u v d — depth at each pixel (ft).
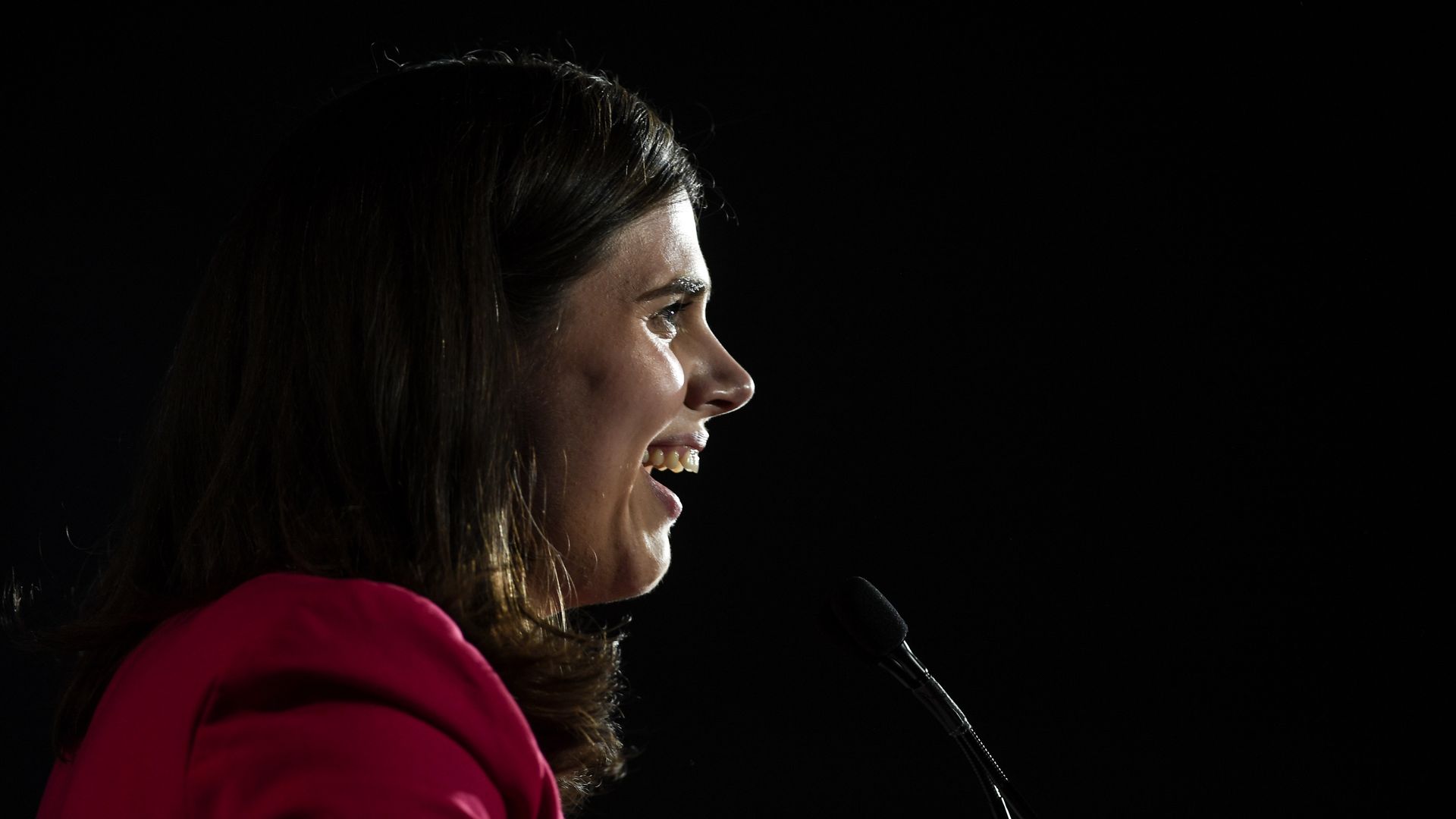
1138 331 51.90
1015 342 52.65
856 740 51.67
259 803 6.04
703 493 53.72
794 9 53.31
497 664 8.83
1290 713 49.90
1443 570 48.83
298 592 7.07
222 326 9.87
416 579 8.66
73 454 50.70
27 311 50.88
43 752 47.29
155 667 7.56
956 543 52.65
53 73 51.42
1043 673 51.60
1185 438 51.47
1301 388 50.65
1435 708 48.62
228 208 52.03
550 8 52.34
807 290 53.52
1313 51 50.42
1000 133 52.80
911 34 53.16
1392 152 49.62
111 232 51.55
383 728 6.35
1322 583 50.11
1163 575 51.26
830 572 53.06
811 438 53.47
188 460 9.87
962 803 50.70
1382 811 48.75
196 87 51.96
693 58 53.11
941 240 53.06
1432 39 49.06
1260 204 51.03
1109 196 52.21
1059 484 52.13
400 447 9.01
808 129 53.36
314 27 51.98
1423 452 49.29
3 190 50.96
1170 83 51.78
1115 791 50.47
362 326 9.21
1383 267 49.83
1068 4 52.39
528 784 6.89
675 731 52.31
